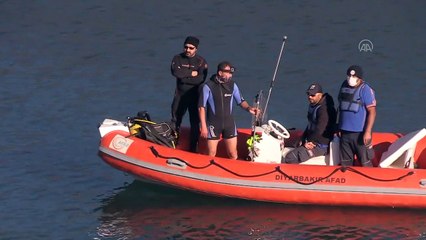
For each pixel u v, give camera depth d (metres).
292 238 49.56
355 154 53.22
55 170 58.91
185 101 55.25
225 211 52.78
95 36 85.69
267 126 54.66
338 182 52.03
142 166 53.56
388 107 69.88
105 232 50.53
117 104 70.31
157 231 50.53
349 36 84.75
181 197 54.66
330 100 53.50
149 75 76.50
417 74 76.25
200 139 55.84
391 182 51.75
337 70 77.31
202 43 83.62
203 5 93.44
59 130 65.44
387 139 56.25
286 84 74.44
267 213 52.41
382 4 92.88
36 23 89.00
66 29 87.38
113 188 56.31
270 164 52.81
